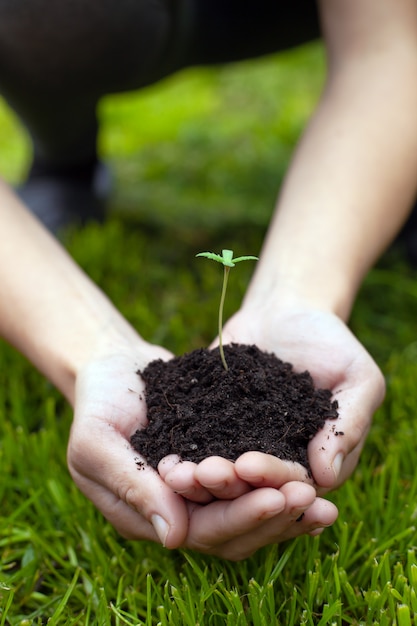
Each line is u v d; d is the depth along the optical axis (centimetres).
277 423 58
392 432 72
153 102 155
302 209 69
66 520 64
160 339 83
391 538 61
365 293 91
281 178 117
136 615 58
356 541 62
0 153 135
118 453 56
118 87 90
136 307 86
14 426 74
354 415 58
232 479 51
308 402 59
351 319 86
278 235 69
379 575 60
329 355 61
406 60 71
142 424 59
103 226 103
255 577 59
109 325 65
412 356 80
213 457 52
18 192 105
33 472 68
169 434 57
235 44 97
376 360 82
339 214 68
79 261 93
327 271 66
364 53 72
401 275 93
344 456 57
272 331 64
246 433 57
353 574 60
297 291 65
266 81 163
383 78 71
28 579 61
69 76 85
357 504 63
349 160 69
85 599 60
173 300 90
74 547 64
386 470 66
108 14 79
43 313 64
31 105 90
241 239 102
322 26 77
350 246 67
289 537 56
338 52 74
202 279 94
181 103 155
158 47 85
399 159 69
